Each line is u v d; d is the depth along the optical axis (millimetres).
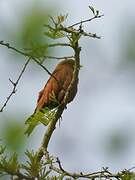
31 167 6922
